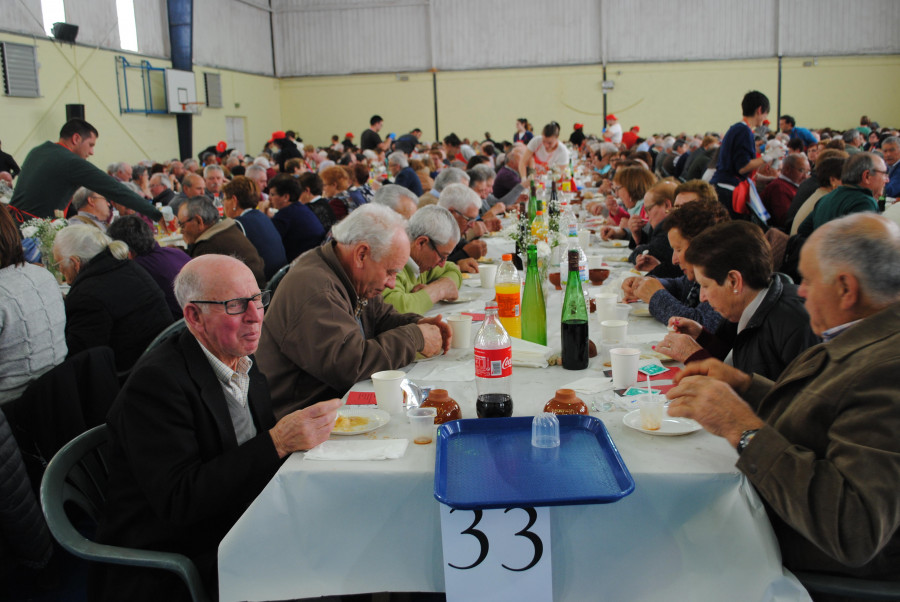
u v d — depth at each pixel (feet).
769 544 4.05
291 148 32.40
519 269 11.18
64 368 7.27
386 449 4.66
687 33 51.42
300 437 4.67
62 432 7.27
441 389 5.38
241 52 48.91
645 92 52.49
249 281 4.99
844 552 3.60
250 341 5.01
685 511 4.21
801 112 51.78
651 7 51.34
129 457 4.68
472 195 12.72
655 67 52.08
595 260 11.20
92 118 34.09
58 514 4.64
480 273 10.37
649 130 53.11
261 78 51.88
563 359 6.31
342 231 6.55
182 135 41.32
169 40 40.32
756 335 5.99
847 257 4.04
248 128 49.93
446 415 5.14
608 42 52.01
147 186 24.61
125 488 4.83
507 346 5.35
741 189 16.57
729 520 4.14
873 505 3.51
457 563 4.18
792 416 4.13
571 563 4.28
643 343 7.00
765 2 50.49
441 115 54.24
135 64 37.24
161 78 39.60
